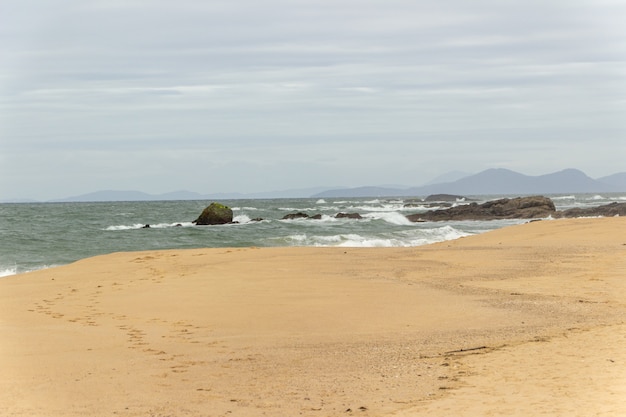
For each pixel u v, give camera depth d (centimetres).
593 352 849
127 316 1276
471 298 1414
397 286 1605
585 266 1900
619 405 614
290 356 927
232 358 923
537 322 1127
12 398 734
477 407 641
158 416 667
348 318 1216
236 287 1602
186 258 2198
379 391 730
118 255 2295
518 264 2011
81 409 693
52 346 1012
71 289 1641
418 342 995
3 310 1356
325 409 673
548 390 682
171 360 915
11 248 3294
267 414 664
